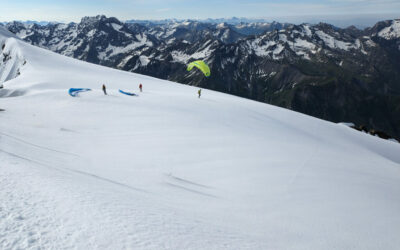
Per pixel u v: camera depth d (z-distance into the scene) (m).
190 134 27.84
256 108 50.44
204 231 8.79
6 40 134.88
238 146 25.06
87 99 40.22
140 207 9.72
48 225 6.84
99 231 7.01
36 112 34.16
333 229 11.25
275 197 14.56
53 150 20.06
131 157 20.42
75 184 10.66
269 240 9.32
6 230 6.26
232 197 14.26
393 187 19.62
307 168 20.67
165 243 7.15
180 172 17.84
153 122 31.31
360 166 25.45
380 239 10.83
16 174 10.02
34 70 79.81
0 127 24.52
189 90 75.19
